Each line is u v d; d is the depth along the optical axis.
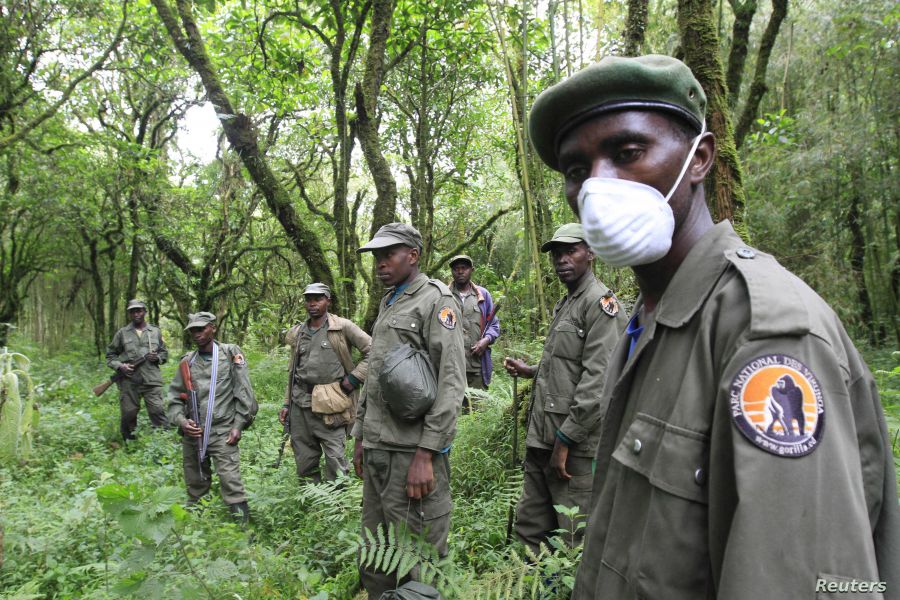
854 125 8.79
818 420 0.70
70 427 7.53
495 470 4.55
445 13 7.80
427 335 2.79
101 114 12.45
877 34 7.69
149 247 13.04
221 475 4.55
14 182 11.53
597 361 2.83
